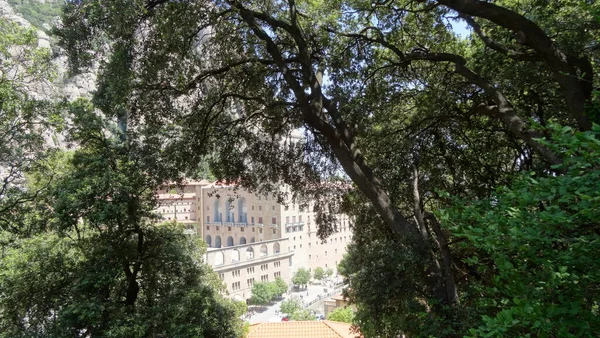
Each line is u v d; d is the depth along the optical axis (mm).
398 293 9391
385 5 13539
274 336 22906
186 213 87562
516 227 4383
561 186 4133
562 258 4504
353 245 14227
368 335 14602
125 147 11961
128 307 11641
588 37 10180
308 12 13141
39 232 12500
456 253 11664
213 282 17312
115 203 11094
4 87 11281
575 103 7676
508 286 4812
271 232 79125
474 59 13203
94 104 11188
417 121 14688
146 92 11625
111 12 9672
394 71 14852
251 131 14594
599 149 3725
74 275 11883
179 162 12266
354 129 12695
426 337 8539
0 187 13797
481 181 13797
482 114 12117
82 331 11992
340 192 14953
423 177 14578
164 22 10828
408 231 9836
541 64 10773
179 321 11680
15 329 11969
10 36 11422
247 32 13000
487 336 4020
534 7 11484
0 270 12609
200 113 12984
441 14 13062
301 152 14672
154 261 13180
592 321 4141
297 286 77062
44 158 12711
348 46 13812
